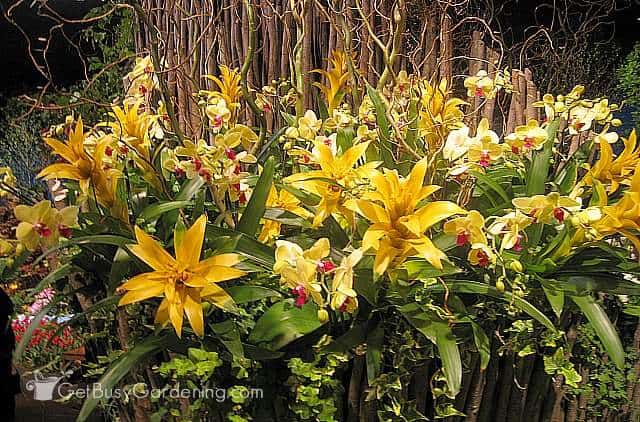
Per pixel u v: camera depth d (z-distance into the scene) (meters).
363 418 1.31
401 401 1.30
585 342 1.49
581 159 1.69
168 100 1.45
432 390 1.30
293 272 1.14
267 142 1.63
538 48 3.09
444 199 1.47
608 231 1.28
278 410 1.29
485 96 1.74
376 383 1.25
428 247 1.15
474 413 1.38
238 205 1.55
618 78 3.76
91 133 1.51
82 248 1.35
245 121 2.25
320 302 1.15
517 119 2.24
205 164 1.31
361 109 1.69
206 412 1.28
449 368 1.17
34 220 1.16
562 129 1.89
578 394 1.52
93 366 1.35
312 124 1.55
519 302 1.26
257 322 1.30
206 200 1.64
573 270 1.42
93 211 1.35
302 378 1.25
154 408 1.35
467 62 2.42
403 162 1.50
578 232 1.33
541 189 1.54
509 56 2.26
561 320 1.44
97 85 2.66
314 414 1.26
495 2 3.42
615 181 1.41
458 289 1.30
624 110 3.83
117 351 1.34
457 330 1.30
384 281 1.28
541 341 1.36
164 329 1.26
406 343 1.27
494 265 1.24
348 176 1.26
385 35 2.21
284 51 2.33
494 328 1.36
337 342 1.25
